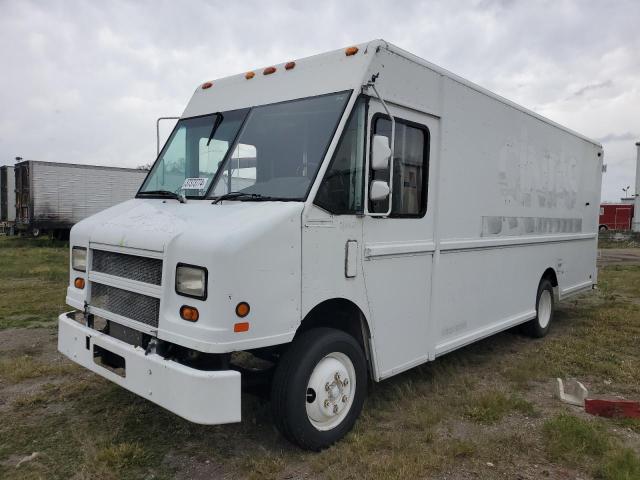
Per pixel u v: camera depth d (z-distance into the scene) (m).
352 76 3.96
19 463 3.59
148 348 3.46
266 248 3.33
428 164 4.75
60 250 20.19
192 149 4.66
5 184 26.03
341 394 3.94
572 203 8.11
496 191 5.87
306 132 3.95
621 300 10.59
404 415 4.43
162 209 4.07
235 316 3.19
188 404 3.16
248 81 4.61
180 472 3.52
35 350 6.22
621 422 4.45
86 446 3.79
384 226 4.27
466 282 5.41
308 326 4.14
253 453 3.76
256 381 3.79
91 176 24.83
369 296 4.16
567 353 6.48
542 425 4.33
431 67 4.70
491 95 5.67
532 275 6.89
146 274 3.57
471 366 5.96
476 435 4.14
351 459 3.67
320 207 3.67
